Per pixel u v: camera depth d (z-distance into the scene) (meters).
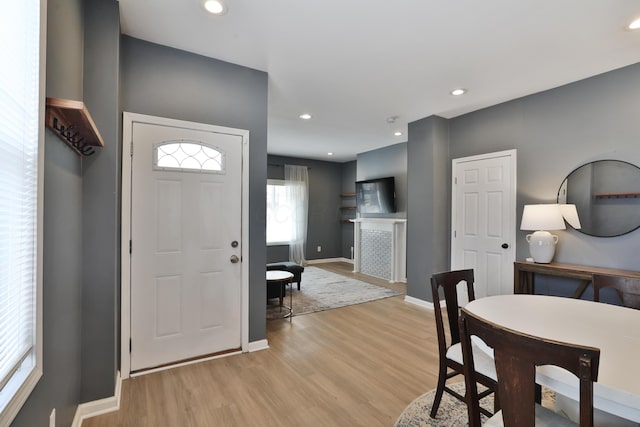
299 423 1.82
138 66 2.29
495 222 3.65
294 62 2.67
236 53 2.52
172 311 2.46
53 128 1.28
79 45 1.75
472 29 2.18
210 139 2.58
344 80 3.04
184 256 2.50
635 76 2.65
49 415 1.31
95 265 1.89
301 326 3.44
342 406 1.99
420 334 3.21
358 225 6.72
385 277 6.02
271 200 7.25
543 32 2.21
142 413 1.89
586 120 2.94
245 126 2.75
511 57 2.57
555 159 3.15
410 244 4.39
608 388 0.95
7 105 0.88
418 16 2.04
